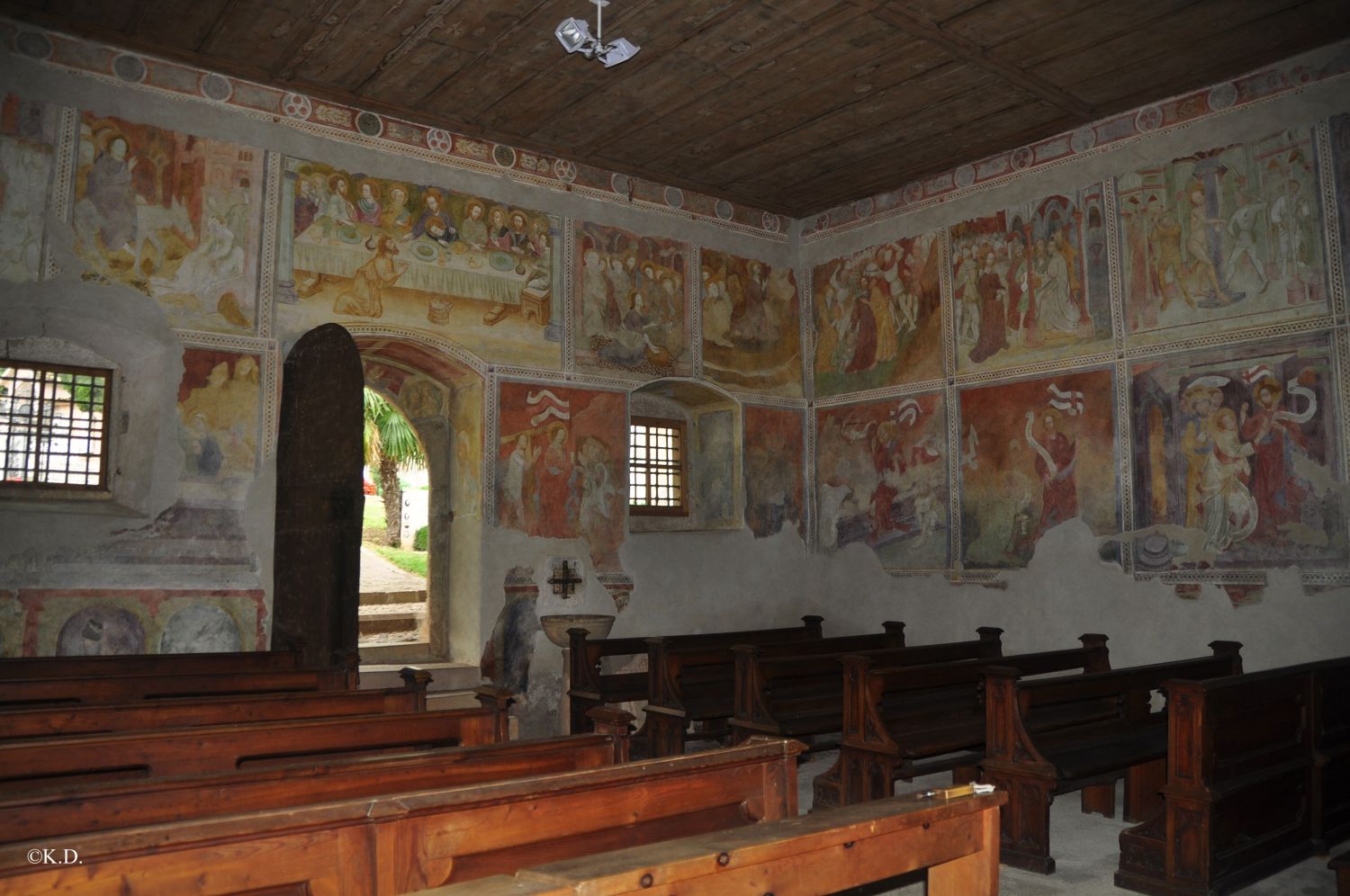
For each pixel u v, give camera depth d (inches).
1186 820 261.0
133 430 408.8
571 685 464.8
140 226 409.4
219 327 423.2
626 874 101.7
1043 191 502.9
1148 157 466.0
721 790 175.9
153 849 118.0
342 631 380.8
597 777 156.1
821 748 375.2
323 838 131.0
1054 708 348.2
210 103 428.5
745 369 585.0
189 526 408.5
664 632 535.5
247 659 359.9
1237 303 433.7
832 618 577.3
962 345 529.3
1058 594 480.4
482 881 100.0
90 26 390.9
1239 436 428.1
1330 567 399.5
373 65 424.8
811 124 486.3
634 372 541.0
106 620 387.2
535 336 509.4
